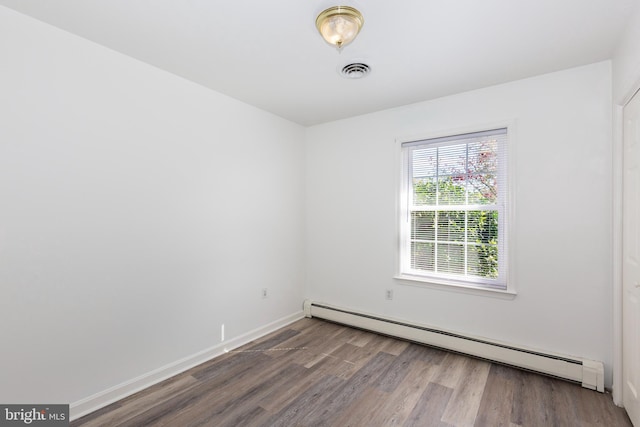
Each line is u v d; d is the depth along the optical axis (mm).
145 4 1633
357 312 3414
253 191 3184
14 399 1709
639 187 1747
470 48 2064
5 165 1676
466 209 2852
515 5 1625
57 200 1858
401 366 2555
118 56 2135
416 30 1856
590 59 2205
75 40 1932
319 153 3801
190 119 2590
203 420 1898
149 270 2314
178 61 2268
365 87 2713
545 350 2432
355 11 1621
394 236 3215
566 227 2357
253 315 3170
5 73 1676
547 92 2428
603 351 2227
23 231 1735
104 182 2066
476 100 2742
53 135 1843
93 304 2014
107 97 2078
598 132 2244
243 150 3070
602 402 2053
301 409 2006
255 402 2082
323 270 3766
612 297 2186
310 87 2717
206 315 2717
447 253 2961
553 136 2404
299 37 1947
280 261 3518
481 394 2156
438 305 2951
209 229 2748
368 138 3398
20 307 1726
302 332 3324
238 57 2203
